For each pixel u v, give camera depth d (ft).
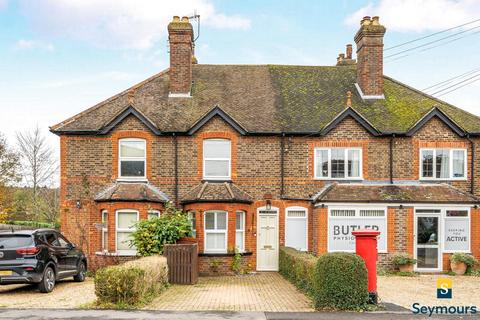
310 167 78.64
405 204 74.23
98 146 77.87
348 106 78.69
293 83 90.17
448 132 79.41
